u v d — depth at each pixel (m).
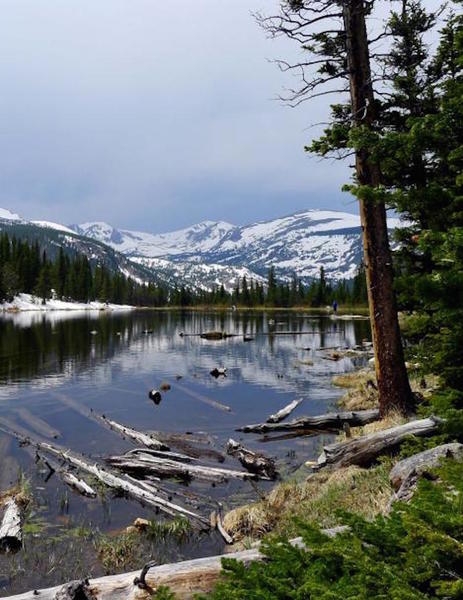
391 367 11.03
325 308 127.19
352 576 2.52
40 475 11.26
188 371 27.88
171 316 97.94
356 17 10.73
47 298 124.44
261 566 2.94
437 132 3.75
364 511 6.29
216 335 48.12
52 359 32.19
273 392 21.56
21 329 55.12
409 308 10.75
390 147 4.07
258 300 144.75
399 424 9.98
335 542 2.70
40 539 7.88
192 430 15.54
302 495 8.31
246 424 16.20
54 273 133.38
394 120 12.95
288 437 14.36
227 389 22.48
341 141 10.26
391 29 11.38
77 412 17.89
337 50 11.67
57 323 68.19
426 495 2.69
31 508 9.21
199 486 10.66
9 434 14.72
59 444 13.73
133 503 9.59
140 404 19.38
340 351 35.38
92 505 9.46
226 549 7.40
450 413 3.79
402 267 12.30
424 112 13.22
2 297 106.50
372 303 11.23
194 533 8.05
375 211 10.94
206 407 18.84
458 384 5.42
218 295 153.38
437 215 3.92
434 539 2.27
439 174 7.05
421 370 6.87
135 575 5.00
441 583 2.11
